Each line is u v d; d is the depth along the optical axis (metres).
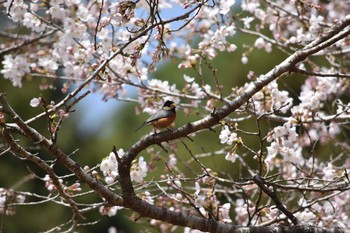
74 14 11.55
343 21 9.38
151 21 7.96
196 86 12.20
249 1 13.15
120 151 9.02
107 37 10.78
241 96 8.83
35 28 11.52
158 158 11.97
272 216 9.88
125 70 11.14
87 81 8.29
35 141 8.27
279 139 9.12
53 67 12.04
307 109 10.96
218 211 9.02
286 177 12.16
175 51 13.02
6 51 13.64
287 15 12.79
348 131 15.75
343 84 12.58
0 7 14.56
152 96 12.27
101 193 8.70
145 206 8.83
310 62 12.84
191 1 8.29
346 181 9.95
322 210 10.27
